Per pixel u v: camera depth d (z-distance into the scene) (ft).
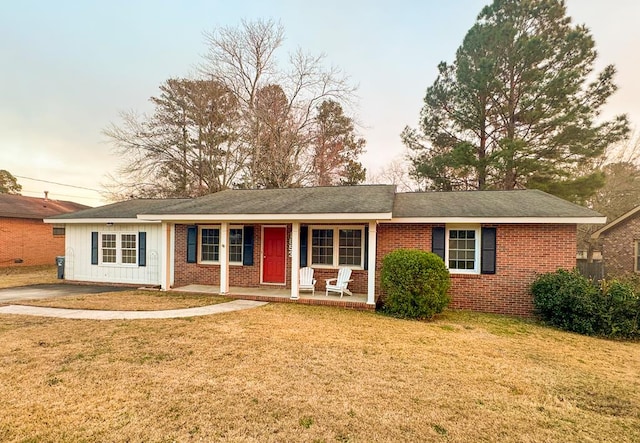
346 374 15.05
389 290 28.25
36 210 65.72
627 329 23.73
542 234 30.19
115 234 43.73
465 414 11.89
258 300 31.99
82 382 13.46
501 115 60.03
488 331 23.99
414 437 10.37
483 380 14.99
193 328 21.62
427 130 67.51
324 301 30.63
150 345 18.12
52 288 39.47
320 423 10.98
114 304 28.86
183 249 40.86
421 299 26.84
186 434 10.15
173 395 12.58
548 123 54.60
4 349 17.06
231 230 39.58
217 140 77.46
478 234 31.83
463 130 63.72
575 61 55.01
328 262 36.17
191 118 76.84
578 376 15.99
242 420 11.02
